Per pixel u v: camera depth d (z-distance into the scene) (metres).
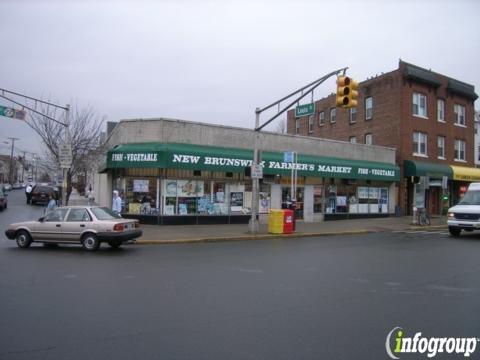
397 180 30.06
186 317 6.37
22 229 14.26
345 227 23.11
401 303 7.36
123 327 5.87
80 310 6.67
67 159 21.33
